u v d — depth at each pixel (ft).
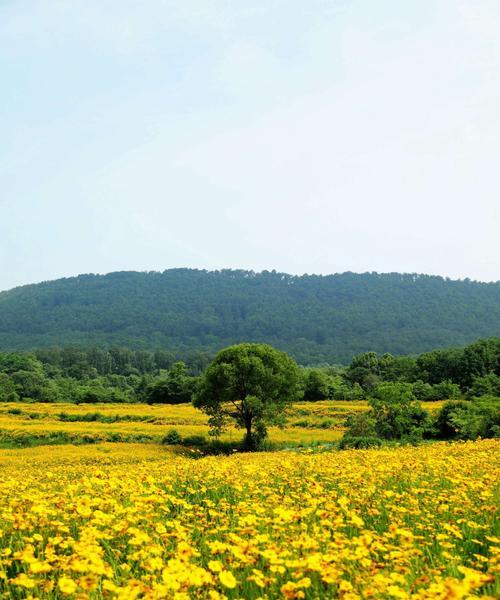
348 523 25.89
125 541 23.91
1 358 443.73
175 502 30.63
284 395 158.51
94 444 154.30
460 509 28.43
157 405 273.33
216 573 19.86
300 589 18.03
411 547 21.74
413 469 41.27
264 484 37.73
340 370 476.54
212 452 146.00
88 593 17.93
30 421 197.16
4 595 18.85
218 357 160.56
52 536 24.32
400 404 136.67
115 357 611.47
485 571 21.70
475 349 302.86
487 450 59.36
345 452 61.93
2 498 30.09
